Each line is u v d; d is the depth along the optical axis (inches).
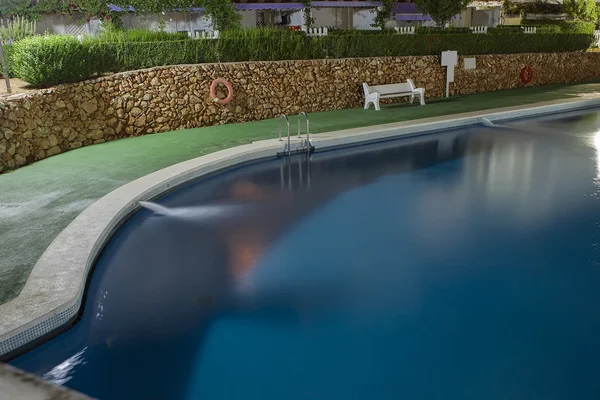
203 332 160.2
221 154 330.3
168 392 134.0
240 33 488.7
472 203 281.4
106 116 390.0
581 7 1008.2
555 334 159.5
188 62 446.3
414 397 132.7
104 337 156.3
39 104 335.3
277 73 484.4
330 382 138.4
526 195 293.7
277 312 172.6
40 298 149.6
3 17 679.7
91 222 211.2
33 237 199.2
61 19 716.7
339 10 1097.4
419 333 160.7
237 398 132.5
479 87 673.6
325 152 379.6
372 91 530.0
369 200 287.1
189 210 267.3
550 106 528.7
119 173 294.2
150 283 190.2
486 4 1093.8
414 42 603.8
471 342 155.7
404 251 221.5
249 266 206.1
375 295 183.9
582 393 133.3
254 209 271.0
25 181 279.0
